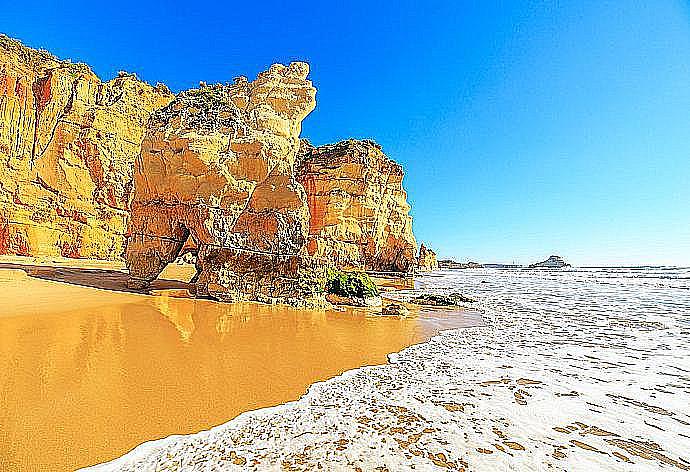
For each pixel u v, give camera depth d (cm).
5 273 1836
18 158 3127
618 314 1692
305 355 820
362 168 4047
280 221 1719
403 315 1521
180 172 1667
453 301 2053
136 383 598
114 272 2395
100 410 500
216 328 1021
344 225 3869
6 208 2909
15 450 398
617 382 697
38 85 3397
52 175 3341
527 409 562
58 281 1769
